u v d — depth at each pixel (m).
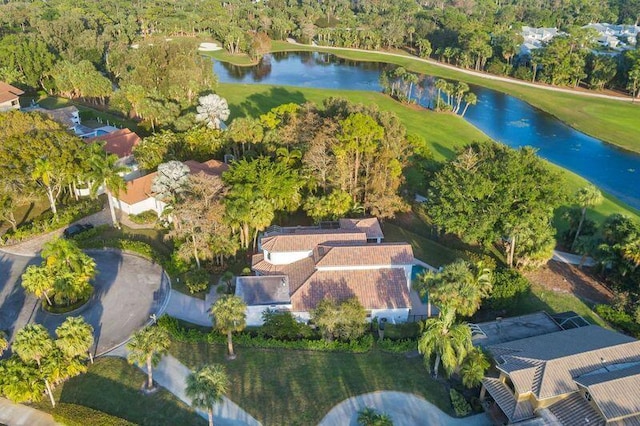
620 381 47.72
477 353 53.03
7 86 127.19
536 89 187.00
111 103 136.88
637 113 161.62
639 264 68.44
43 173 77.75
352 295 64.81
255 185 77.31
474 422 50.66
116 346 59.69
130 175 96.81
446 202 77.44
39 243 79.06
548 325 61.06
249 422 50.31
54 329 61.56
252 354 59.28
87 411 49.44
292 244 70.75
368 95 171.00
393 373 56.97
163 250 78.56
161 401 52.31
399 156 93.75
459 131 140.50
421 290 58.41
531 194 73.62
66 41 192.88
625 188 114.44
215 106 111.69
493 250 82.94
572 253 82.50
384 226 86.75
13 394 48.50
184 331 60.97
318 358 58.91
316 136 88.81
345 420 50.72
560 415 47.69
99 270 73.00
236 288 65.56
